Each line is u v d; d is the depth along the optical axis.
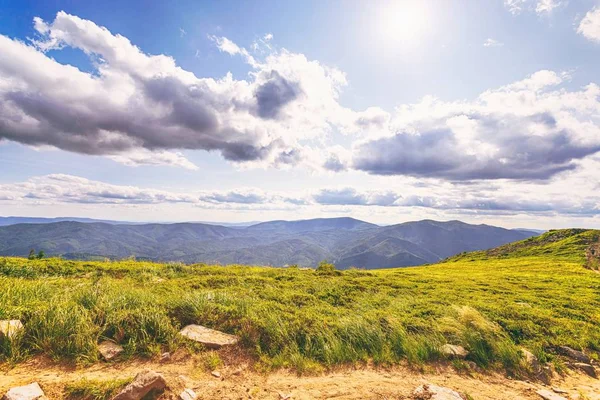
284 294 13.34
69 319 7.11
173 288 13.08
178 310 8.93
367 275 25.02
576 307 14.42
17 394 4.76
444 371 7.73
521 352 8.74
